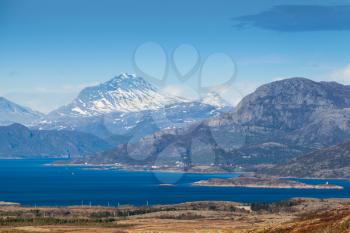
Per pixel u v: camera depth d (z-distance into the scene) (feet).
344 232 511.40
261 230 611.88
